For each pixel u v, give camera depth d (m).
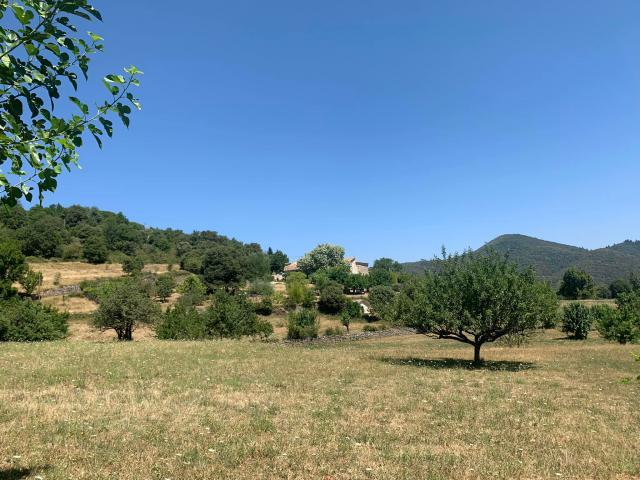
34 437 8.20
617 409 12.84
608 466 7.96
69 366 17.42
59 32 3.96
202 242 157.25
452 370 21.03
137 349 24.19
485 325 22.67
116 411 10.56
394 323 25.64
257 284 86.94
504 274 23.53
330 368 20.06
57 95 4.09
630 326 37.12
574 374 20.30
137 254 122.75
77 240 123.12
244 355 23.81
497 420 11.16
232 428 9.48
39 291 68.88
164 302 73.44
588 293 95.69
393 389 15.12
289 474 7.02
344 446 8.55
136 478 6.55
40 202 4.35
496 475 7.32
